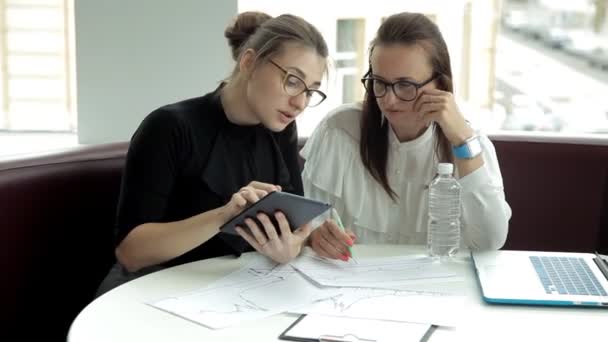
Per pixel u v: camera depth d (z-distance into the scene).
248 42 1.73
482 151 1.86
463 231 1.87
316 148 2.02
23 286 1.92
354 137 1.98
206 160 1.73
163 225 1.62
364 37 3.04
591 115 3.29
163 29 2.67
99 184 2.09
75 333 1.21
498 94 3.26
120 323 1.25
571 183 2.34
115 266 1.83
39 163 1.96
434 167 1.93
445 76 1.79
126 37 2.67
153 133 1.71
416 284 1.46
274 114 1.66
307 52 1.62
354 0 2.99
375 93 1.80
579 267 1.55
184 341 1.18
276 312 1.30
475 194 1.77
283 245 1.54
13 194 1.89
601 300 1.35
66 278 2.03
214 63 2.69
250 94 1.69
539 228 2.37
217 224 1.53
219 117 1.77
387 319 1.27
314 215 1.47
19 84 2.85
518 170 2.36
